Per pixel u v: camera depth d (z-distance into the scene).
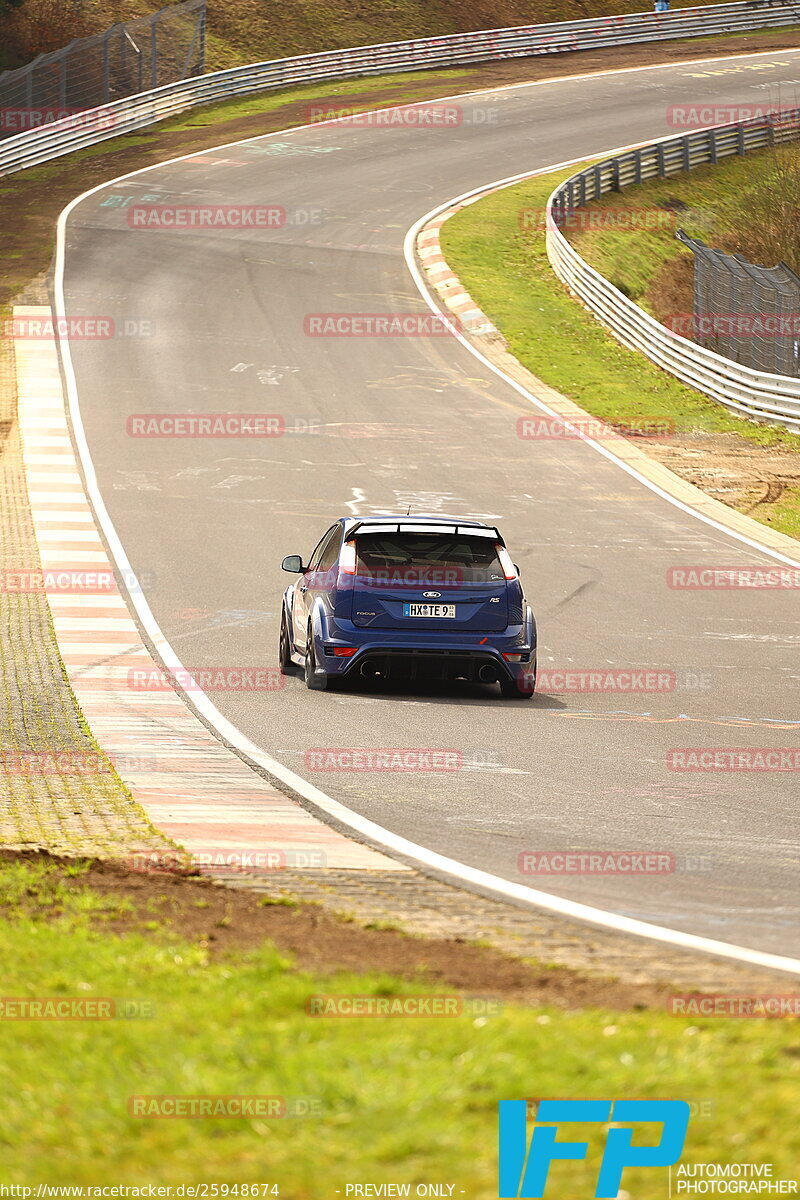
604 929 22.89
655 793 34.81
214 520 80.94
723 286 151.12
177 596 64.12
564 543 79.56
